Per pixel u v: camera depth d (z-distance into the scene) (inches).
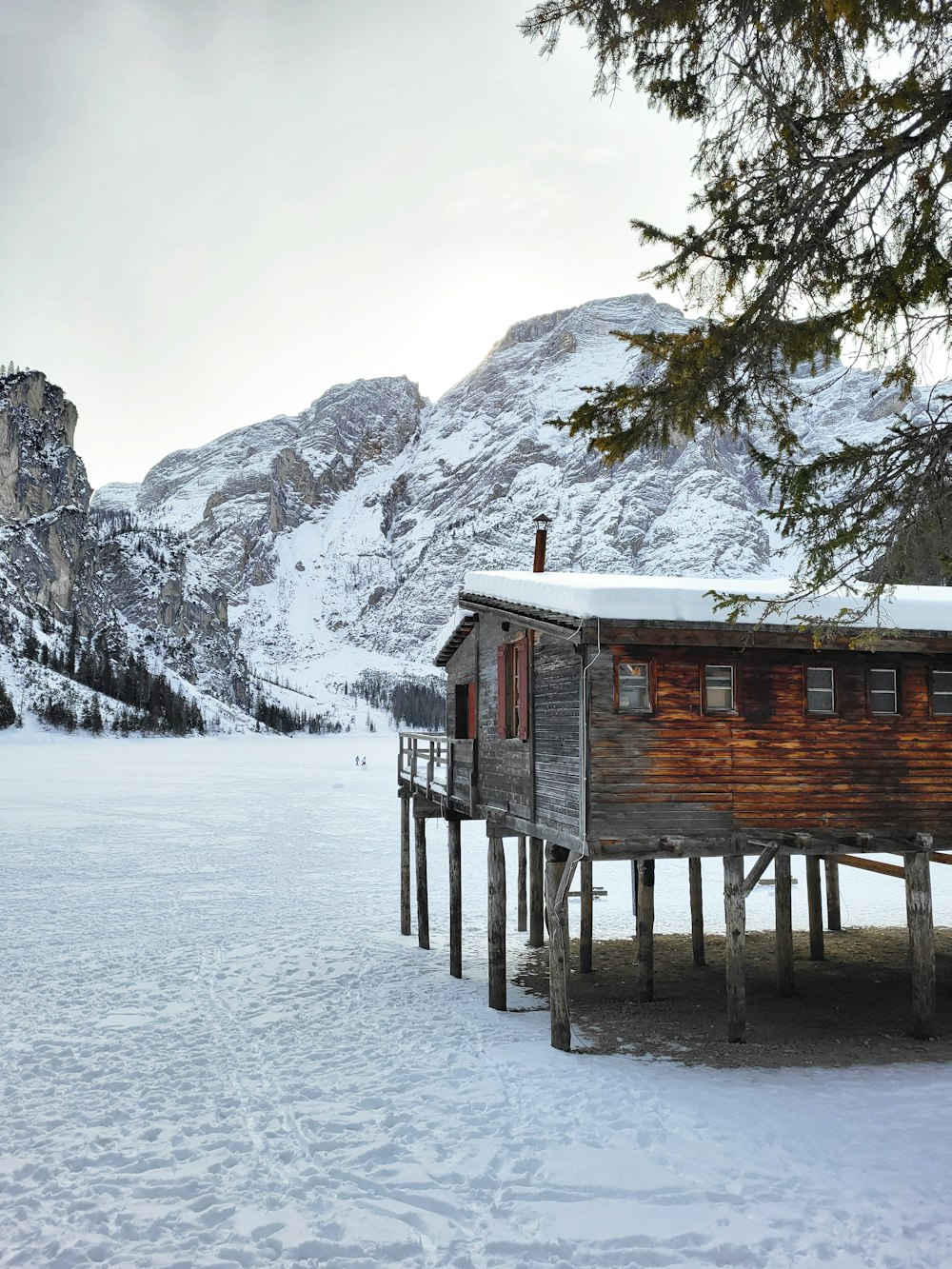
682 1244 332.5
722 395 318.3
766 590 572.7
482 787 765.9
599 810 553.0
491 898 712.4
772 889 1293.1
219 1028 641.0
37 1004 703.1
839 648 579.5
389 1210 364.2
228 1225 355.6
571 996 751.1
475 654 813.2
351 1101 489.7
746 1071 537.0
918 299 289.1
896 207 297.4
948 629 572.7
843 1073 531.5
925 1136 417.1
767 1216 348.2
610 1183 378.9
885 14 265.3
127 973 807.1
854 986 780.6
